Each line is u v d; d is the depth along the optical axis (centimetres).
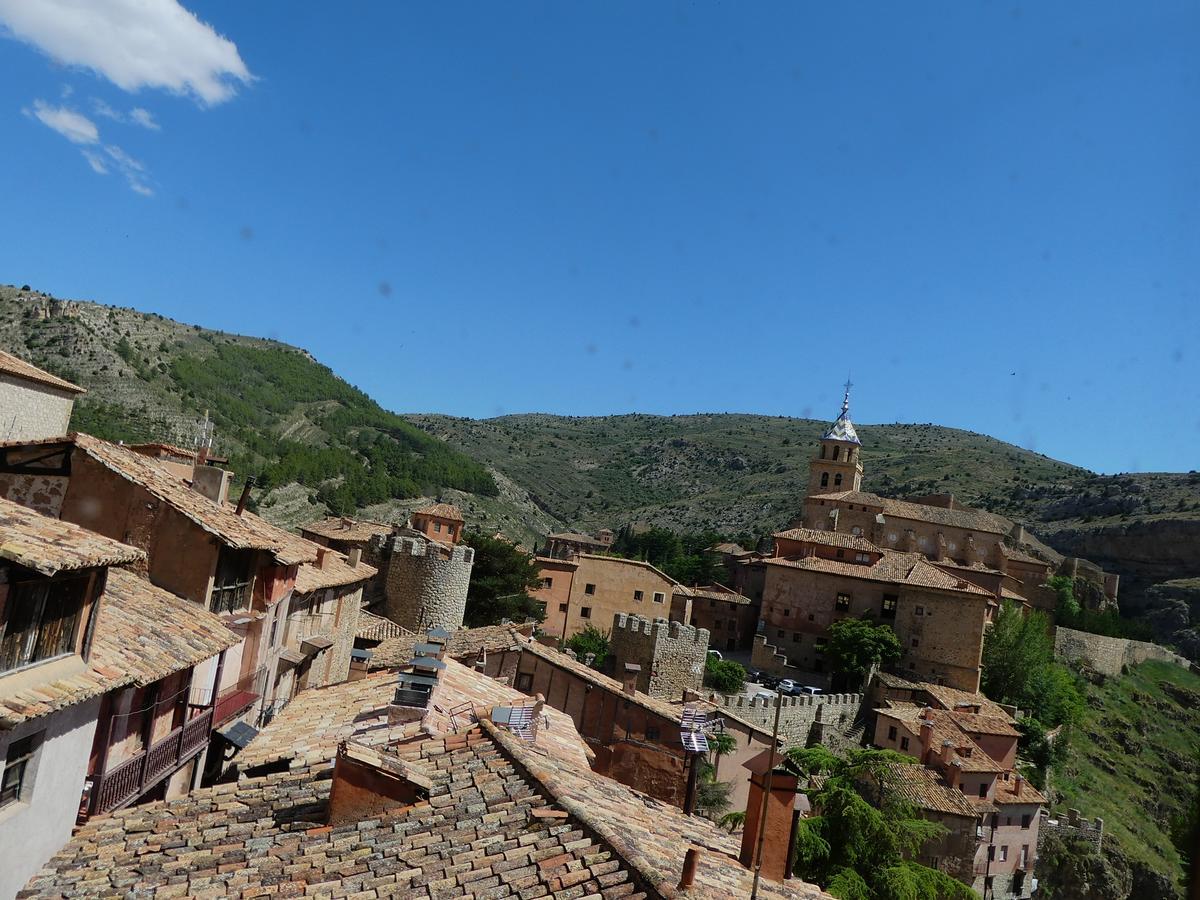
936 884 3634
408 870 1239
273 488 15088
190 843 1419
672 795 3170
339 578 3994
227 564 2473
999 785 6581
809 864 3575
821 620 9112
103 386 15700
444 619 6700
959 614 8550
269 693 3034
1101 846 7394
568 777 1584
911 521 11600
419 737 1747
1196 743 10588
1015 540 13775
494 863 1237
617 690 3372
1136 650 12325
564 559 8956
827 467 12581
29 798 1382
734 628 10056
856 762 4372
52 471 2333
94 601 1561
